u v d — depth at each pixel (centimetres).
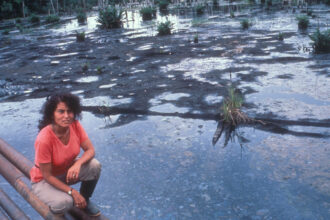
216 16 2289
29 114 751
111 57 1269
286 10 2234
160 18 2480
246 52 1141
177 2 3534
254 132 573
